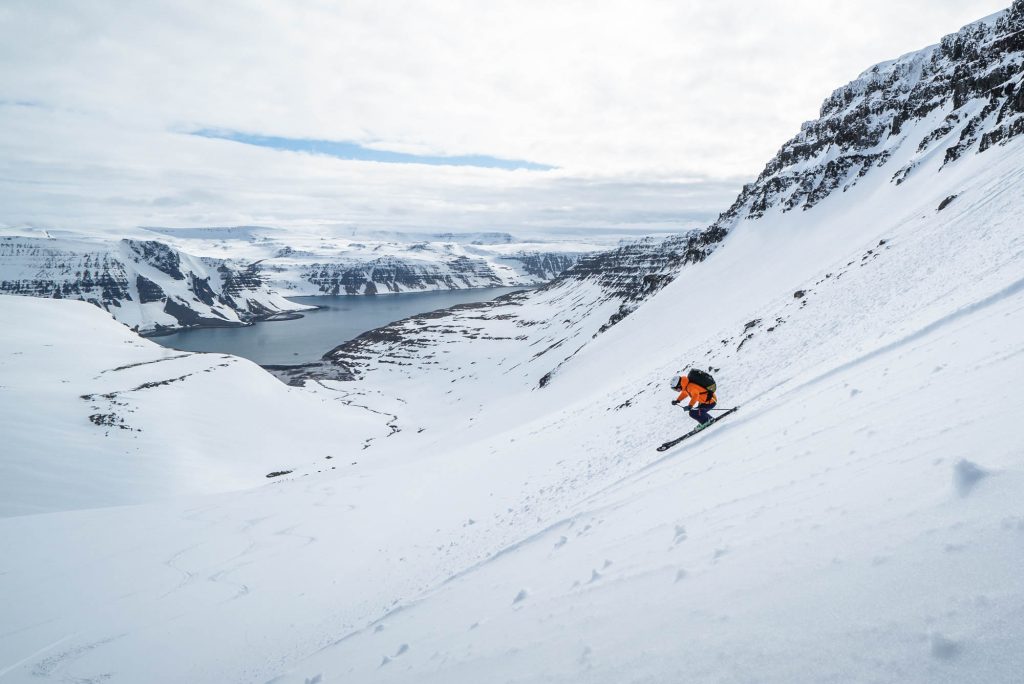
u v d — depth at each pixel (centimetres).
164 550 3866
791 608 358
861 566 367
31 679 2323
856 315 2191
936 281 1934
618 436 2419
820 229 8550
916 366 1023
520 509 2236
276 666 1970
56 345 13462
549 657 504
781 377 1911
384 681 770
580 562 920
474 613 941
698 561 582
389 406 16275
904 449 598
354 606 2305
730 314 5759
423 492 3894
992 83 7800
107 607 2961
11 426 7838
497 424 6981
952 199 3209
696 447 1500
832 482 623
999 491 357
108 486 7206
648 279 19050
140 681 2239
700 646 367
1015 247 1576
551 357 18062
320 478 6706
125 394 10262
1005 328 908
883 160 9575
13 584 3306
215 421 10494
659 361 4916
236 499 5447
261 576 3172
